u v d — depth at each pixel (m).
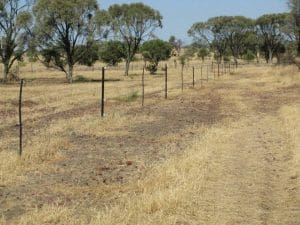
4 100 30.36
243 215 8.79
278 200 9.61
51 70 85.56
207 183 10.61
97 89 40.28
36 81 58.69
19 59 61.75
